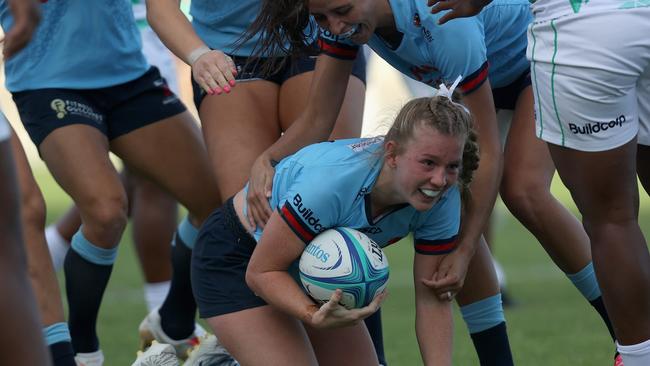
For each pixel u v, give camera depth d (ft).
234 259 47.34
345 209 43.09
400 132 41.37
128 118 59.47
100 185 56.03
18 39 29.58
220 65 47.21
